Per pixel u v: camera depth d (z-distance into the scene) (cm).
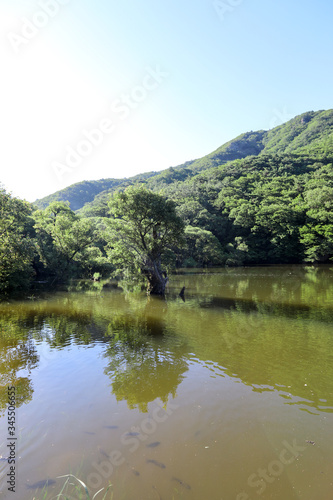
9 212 2984
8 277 2858
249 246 7362
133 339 1336
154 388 867
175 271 5344
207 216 7850
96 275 4231
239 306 2117
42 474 525
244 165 11512
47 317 1772
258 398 812
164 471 540
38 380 913
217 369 1007
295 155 11756
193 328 1523
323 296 2514
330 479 530
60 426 674
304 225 6988
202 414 731
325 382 912
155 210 2622
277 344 1264
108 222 2839
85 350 1184
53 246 4266
